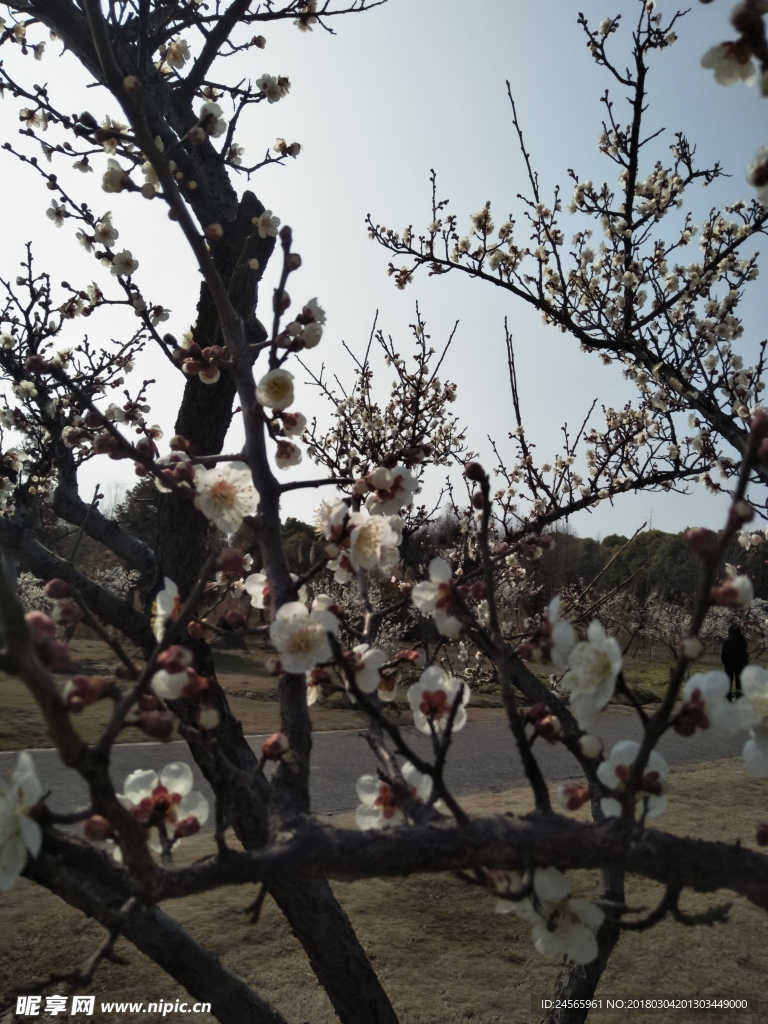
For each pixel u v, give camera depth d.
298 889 2.54
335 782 8.94
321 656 1.29
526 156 4.77
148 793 1.31
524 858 1.05
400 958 5.23
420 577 3.40
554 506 4.27
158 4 3.13
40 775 7.74
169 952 2.19
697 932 5.82
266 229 2.66
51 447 3.48
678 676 0.98
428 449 1.73
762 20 1.13
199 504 1.53
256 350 1.80
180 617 1.01
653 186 5.12
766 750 1.16
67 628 1.62
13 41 3.79
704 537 0.97
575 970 3.12
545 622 1.21
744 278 5.28
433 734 1.22
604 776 1.21
